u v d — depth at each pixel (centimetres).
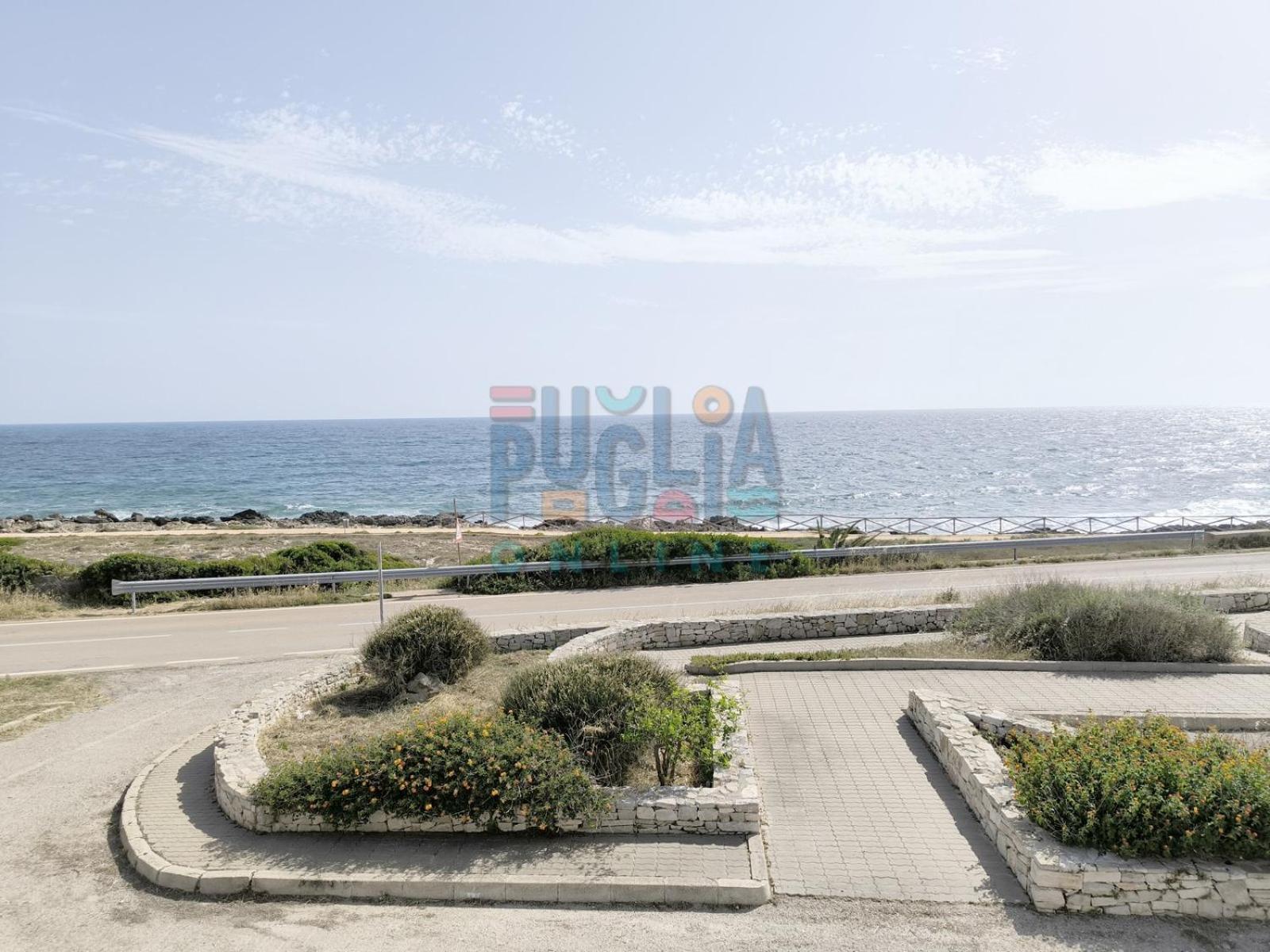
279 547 3130
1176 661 1313
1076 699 1155
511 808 790
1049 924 652
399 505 5831
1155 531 2784
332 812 800
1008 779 824
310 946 646
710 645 1575
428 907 702
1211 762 732
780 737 1046
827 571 2398
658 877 711
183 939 658
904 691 1218
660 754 957
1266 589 1769
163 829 827
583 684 975
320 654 1559
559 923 672
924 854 759
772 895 701
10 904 715
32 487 7344
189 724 1173
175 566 2155
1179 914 656
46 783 971
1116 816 685
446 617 1292
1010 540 2564
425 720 1003
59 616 1950
